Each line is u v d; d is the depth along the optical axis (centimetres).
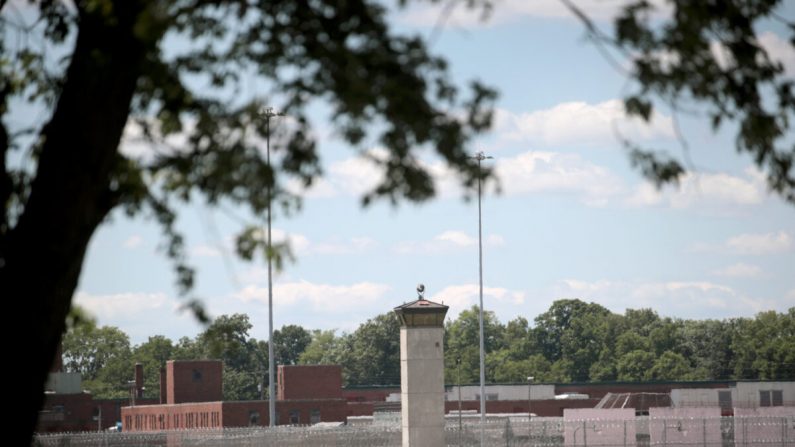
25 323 3684
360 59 3688
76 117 3744
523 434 18750
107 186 3962
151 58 3916
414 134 3684
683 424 17775
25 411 3712
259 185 3875
